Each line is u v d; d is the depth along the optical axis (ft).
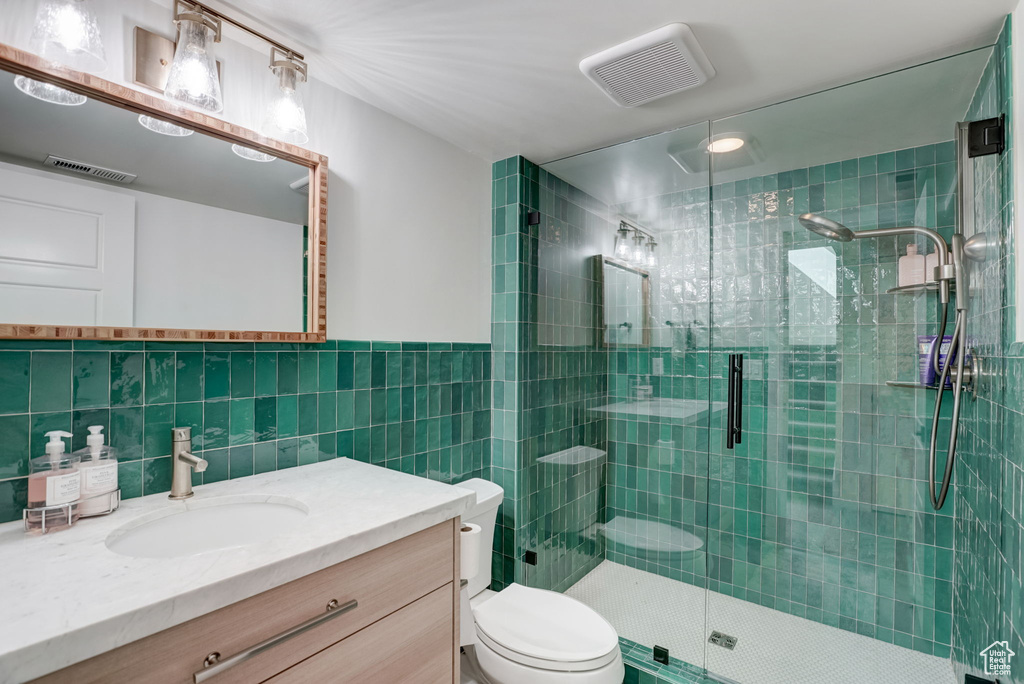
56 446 3.25
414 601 3.69
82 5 3.17
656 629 6.15
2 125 3.19
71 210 3.46
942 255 5.49
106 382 3.71
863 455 6.26
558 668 4.43
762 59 4.92
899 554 6.13
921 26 4.35
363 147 5.71
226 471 4.41
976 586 5.02
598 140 6.91
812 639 6.31
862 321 6.11
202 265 4.16
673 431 6.29
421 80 5.32
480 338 7.43
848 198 5.96
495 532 7.54
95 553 2.79
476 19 4.29
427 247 6.53
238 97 4.53
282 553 2.80
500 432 7.50
